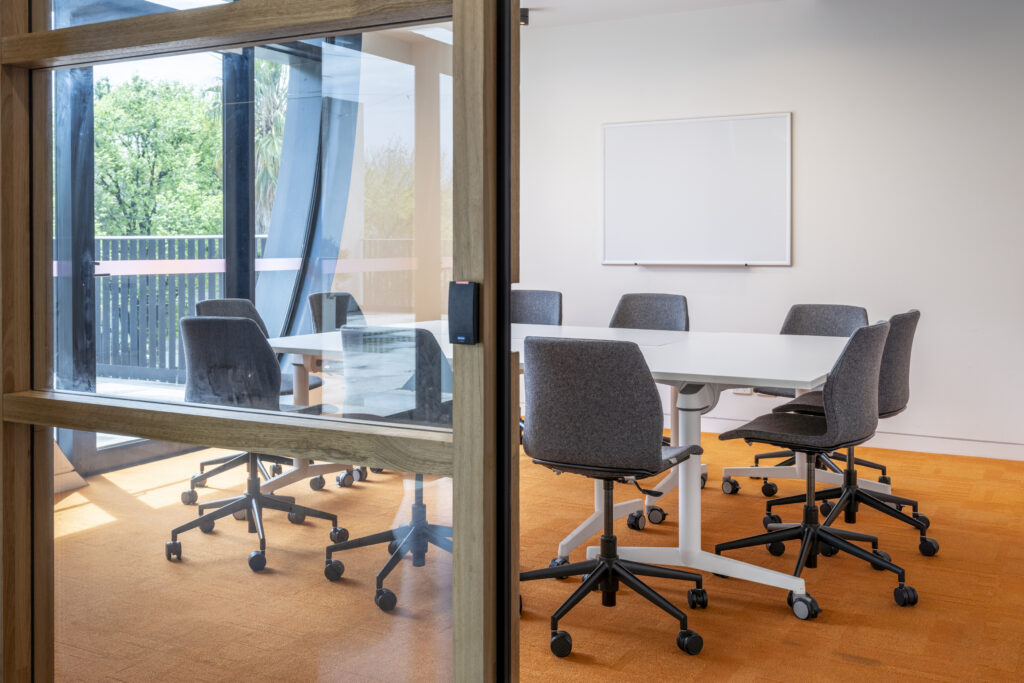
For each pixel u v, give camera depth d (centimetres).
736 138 636
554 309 558
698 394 354
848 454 436
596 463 301
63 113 198
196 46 180
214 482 183
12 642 204
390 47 158
